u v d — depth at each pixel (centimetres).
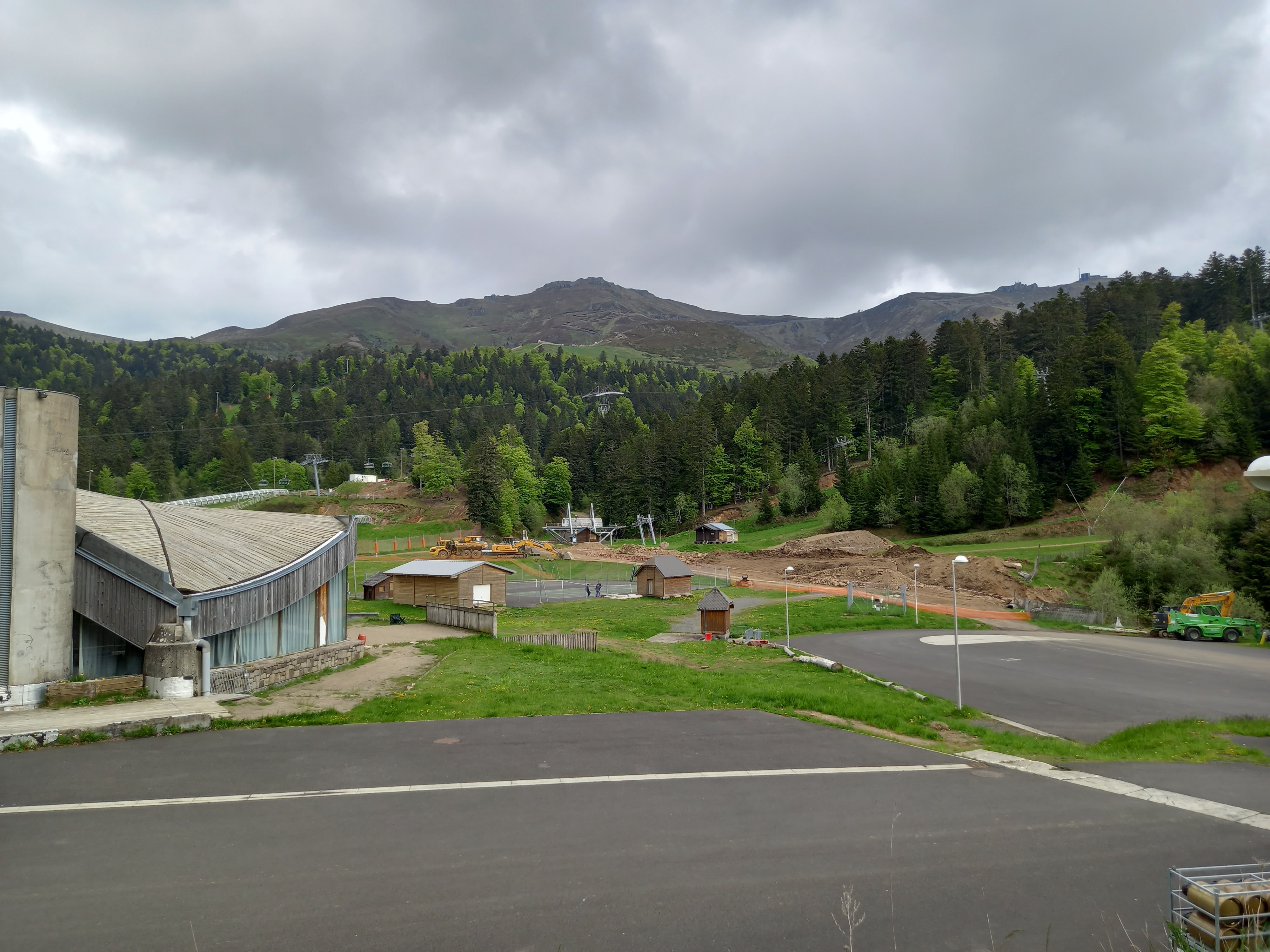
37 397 1563
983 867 928
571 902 797
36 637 1553
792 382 17775
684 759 1389
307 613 2598
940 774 1364
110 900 770
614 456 16312
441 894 806
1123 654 3931
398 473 18488
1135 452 10556
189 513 2602
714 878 870
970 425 12406
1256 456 9862
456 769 1266
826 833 1030
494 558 10350
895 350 16025
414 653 2862
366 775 1217
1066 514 10006
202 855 887
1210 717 2417
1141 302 16300
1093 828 1085
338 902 780
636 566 9419
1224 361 12138
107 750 1310
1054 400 10744
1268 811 1187
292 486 17700
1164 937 753
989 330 17962
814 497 13100
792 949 714
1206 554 5944
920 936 749
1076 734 2155
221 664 2069
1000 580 6900
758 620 5053
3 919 723
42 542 1568
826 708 2014
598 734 1577
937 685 3009
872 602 5900
